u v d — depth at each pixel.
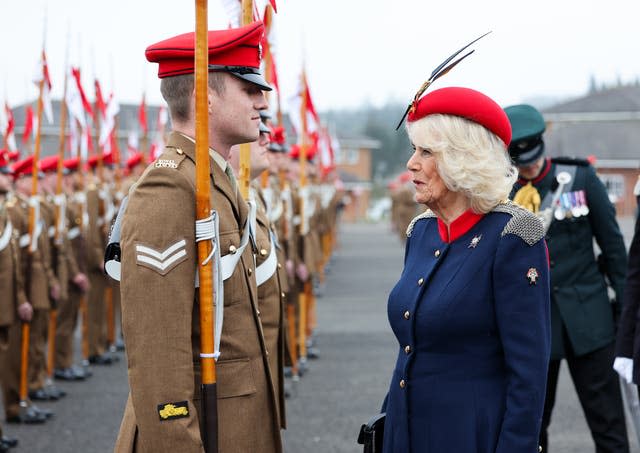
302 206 9.52
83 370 9.91
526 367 2.81
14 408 7.66
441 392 2.91
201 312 2.88
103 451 6.70
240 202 3.17
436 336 2.92
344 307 15.45
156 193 2.87
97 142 13.34
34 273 8.25
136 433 2.94
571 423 7.19
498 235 2.89
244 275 3.10
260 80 3.11
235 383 3.00
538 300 2.85
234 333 3.03
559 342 5.00
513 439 2.80
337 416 7.63
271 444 3.13
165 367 2.78
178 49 3.06
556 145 55.34
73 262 9.76
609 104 59.44
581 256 5.08
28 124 12.54
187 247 2.86
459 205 3.01
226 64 3.07
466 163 2.89
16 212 8.21
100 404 8.41
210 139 3.11
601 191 5.08
